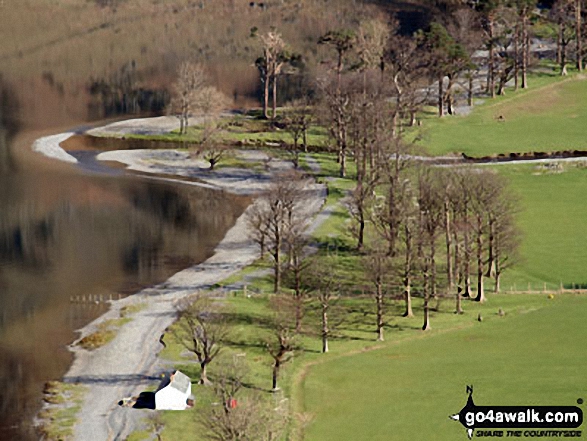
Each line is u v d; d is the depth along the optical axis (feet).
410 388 589.73
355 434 536.83
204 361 586.86
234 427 503.20
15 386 596.29
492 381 597.11
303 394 581.94
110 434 535.19
